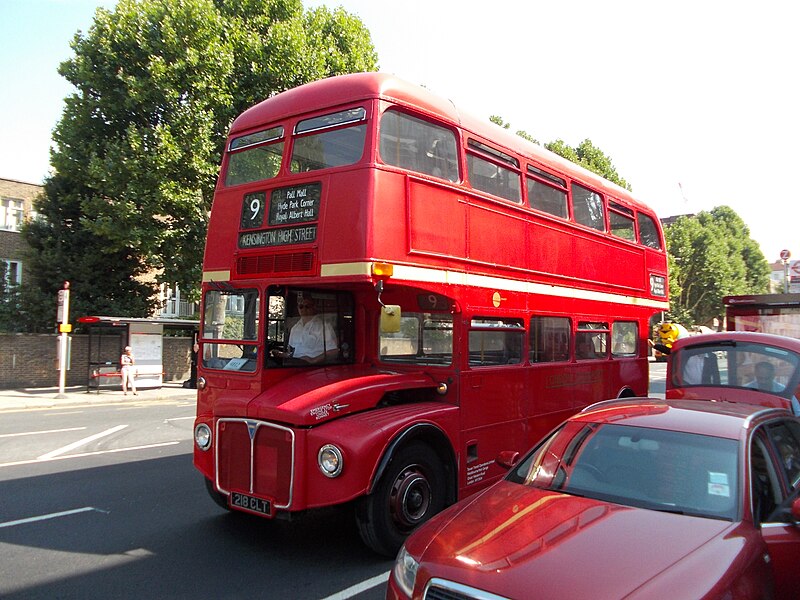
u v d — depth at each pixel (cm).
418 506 564
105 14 2048
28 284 2288
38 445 1094
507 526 345
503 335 718
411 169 598
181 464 931
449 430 612
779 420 451
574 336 869
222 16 2130
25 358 2170
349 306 700
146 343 2175
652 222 1170
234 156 686
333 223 567
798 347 700
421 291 607
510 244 729
